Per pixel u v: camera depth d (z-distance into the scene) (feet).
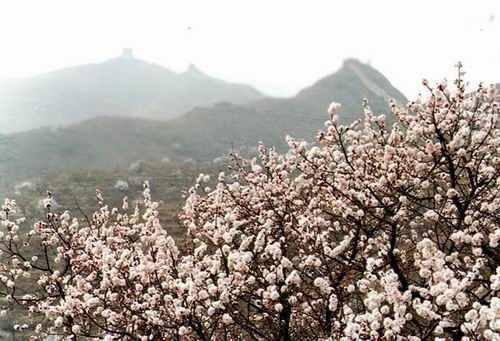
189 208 38.96
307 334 34.88
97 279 35.24
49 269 39.78
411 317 24.72
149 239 33.83
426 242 26.99
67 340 32.27
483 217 33.24
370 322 23.81
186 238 40.86
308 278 33.17
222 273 28.30
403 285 31.71
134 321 29.68
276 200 36.19
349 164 34.01
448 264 30.45
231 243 31.86
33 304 41.78
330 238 37.83
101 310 30.32
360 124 36.42
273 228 34.88
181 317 27.58
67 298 28.81
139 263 33.37
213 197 39.45
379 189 34.06
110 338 26.58
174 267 31.83
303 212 36.91
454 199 32.19
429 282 25.55
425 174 34.37
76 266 37.55
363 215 33.04
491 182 32.96
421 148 34.14
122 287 31.09
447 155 32.35
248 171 40.16
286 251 33.37
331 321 30.73
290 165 35.68
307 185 35.19
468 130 31.32
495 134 34.32
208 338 29.78
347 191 34.68
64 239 40.45
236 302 30.81
